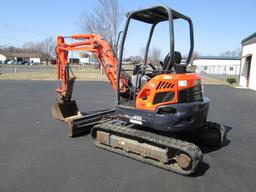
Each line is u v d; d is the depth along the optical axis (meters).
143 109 4.81
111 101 11.70
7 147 5.50
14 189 3.79
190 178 4.25
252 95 15.22
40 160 4.84
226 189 3.93
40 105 10.38
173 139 4.57
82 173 4.33
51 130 6.77
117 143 5.18
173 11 4.82
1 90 15.35
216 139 5.70
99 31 27.09
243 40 22.08
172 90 4.55
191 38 5.45
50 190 3.78
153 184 4.01
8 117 8.20
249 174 4.45
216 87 20.47
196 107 4.65
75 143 5.80
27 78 25.06
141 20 5.66
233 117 8.81
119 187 3.90
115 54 6.19
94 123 6.60
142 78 5.09
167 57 4.94
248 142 6.12
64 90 7.53
